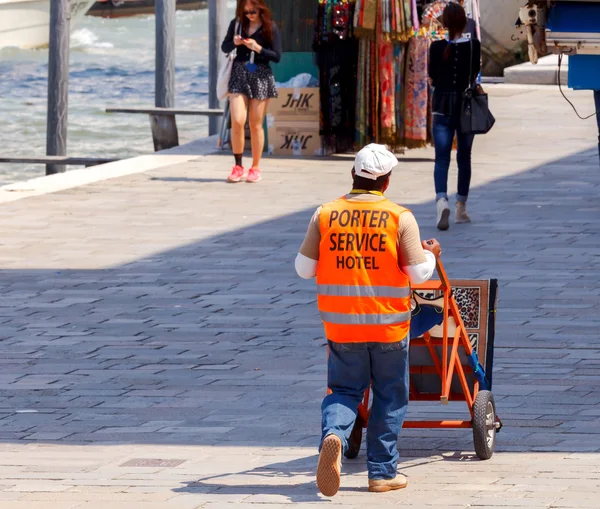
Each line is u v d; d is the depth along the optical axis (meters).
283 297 28.81
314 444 18.86
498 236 34.47
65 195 42.12
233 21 43.47
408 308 16.42
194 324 26.62
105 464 17.86
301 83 49.44
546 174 44.00
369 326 16.17
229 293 29.23
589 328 25.38
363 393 16.56
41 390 22.28
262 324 26.55
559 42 27.50
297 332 25.92
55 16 60.56
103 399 21.69
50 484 16.73
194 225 37.00
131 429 19.92
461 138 35.47
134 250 33.84
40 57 130.00
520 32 28.52
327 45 47.88
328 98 48.62
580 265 30.95
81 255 33.31
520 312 26.64
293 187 42.97
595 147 49.56
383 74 47.53
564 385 21.67
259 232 35.91
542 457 17.94
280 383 22.45
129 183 44.38
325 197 41.09
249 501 15.81
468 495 15.95
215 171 46.81
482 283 18.45
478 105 35.00
